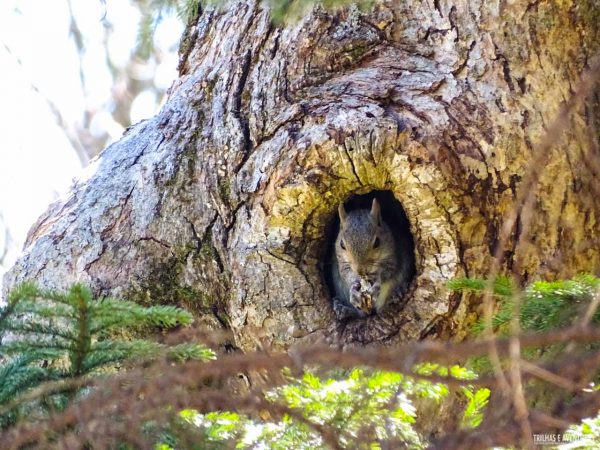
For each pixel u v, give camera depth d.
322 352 3.21
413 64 5.30
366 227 6.11
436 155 4.90
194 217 5.69
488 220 5.00
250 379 4.75
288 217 5.22
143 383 3.40
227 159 5.49
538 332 3.93
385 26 5.43
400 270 6.23
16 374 3.62
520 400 3.00
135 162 6.06
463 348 3.19
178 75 6.48
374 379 3.64
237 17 5.93
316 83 5.40
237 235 5.46
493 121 5.05
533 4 5.27
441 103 5.08
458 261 5.00
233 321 5.50
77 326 3.63
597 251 5.22
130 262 5.80
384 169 4.98
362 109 5.07
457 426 4.53
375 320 5.25
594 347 3.98
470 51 5.25
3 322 3.64
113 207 5.95
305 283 5.35
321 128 5.05
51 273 5.92
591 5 5.33
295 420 3.61
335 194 5.14
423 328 5.13
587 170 5.19
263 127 5.40
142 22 4.59
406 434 3.70
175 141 5.85
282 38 5.57
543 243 5.09
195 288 5.69
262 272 5.35
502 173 4.99
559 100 5.19
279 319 5.34
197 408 3.88
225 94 5.67
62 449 3.33
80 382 3.55
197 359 4.25
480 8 5.29
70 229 5.99
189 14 4.91
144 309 3.68
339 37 5.44
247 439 3.68
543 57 5.24
